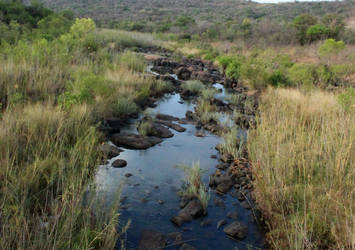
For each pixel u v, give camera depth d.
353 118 5.20
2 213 2.89
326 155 4.34
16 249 2.59
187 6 111.31
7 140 4.12
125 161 5.05
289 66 15.62
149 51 24.86
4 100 6.18
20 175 3.55
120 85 9.44
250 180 4.71
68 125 5.18
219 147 6.03
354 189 3.34
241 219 3.79
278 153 4.26
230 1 119.19
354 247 2.75
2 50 9.55
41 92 7.13
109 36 26.25
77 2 103.31
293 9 80.88
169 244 3.23
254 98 10.41
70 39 13.32
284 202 3.73
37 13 28.64
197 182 4.52
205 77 14.03
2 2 25.28
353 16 56.16
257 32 29.56
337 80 13.02
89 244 2.65
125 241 3.21
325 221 3.13
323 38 25.20
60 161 3.94
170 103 9.75
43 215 3.00
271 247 3.24
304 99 8.02
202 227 3.58
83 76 8.02
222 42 28.80
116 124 6.89
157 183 4.52
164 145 6.10
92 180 4.04
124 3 110.69
